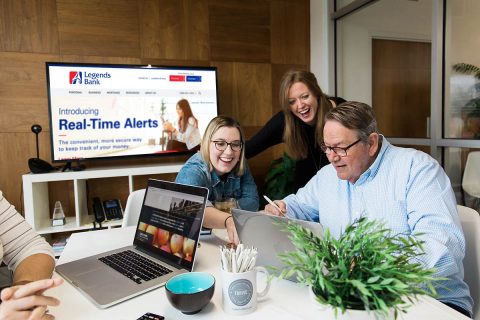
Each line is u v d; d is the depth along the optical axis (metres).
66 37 2.77
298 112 1.96
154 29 2.98
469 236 1.14
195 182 1.52
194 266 1.08
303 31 3.47
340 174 1.22
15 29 2.64
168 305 0.85
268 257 0.97
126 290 0.91
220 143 1.55
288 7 3.40
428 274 0.61
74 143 2.64
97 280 0.98
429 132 2.48
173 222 1.12
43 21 2.70
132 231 1.50
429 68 2.44
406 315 0.78
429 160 1.19
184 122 2.91
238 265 0.81
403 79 2.65
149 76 2.80
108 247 1.29
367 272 0.61
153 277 0.99
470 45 2.18
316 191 1.48
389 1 2.74
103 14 2.84
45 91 2.73
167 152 2.88
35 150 2.74
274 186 3.06
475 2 2.12
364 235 0.66
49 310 0.84
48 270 1.01
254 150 2.34
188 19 3.07
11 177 2.70
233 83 3.24
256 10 3.28
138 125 2.79
